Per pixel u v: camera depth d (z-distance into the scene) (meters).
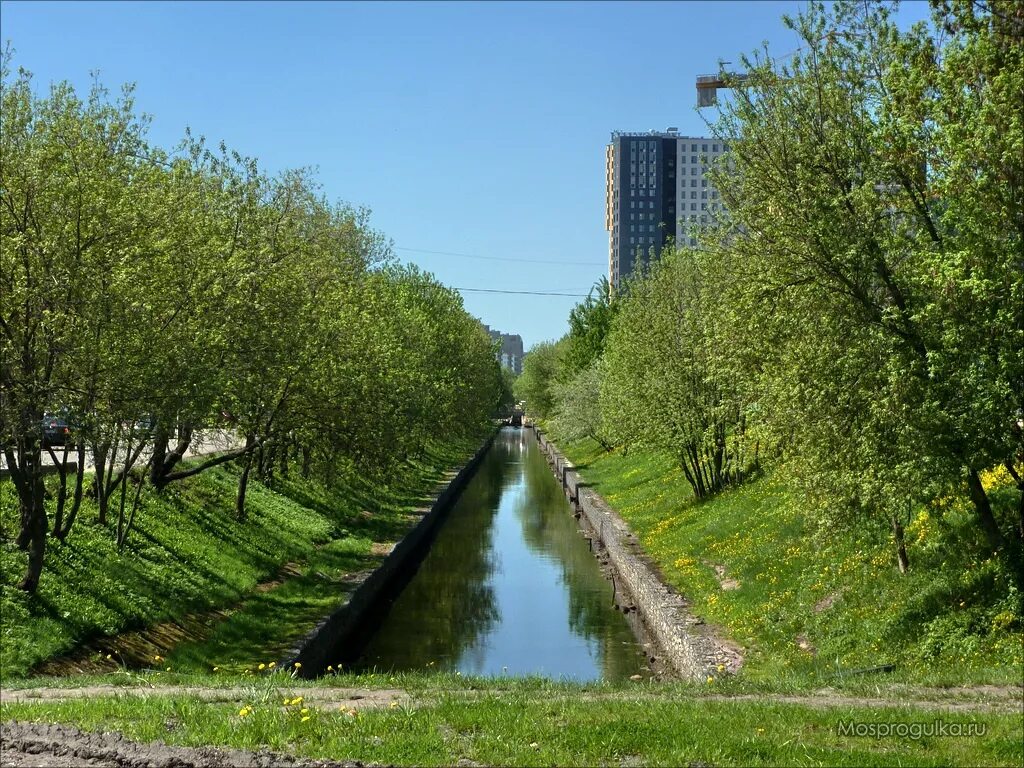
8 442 17.41
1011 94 12.98
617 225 167.00
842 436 16.05
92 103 20.58
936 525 18.69
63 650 17.09
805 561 22.52
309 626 22.12
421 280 68.38
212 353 21.22
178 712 10.85
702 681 14.62
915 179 15.64
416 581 34.47
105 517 23.39
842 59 16.56
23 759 8.97
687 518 34.72
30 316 17.56
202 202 25.62
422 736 9.88
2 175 17.95
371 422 29.88
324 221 37.50
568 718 10.80
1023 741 9.60
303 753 9.39
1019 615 15.10
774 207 16.78
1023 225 13.48
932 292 14.72
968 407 14.62
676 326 36.22
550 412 109.12
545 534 46.41
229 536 28.11
